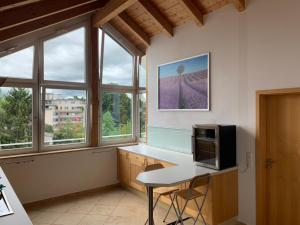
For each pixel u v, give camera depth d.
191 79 4.10
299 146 2.96
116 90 5.29
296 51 2.79
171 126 4.56
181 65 4.28
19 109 4.23
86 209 3.95
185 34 4.22
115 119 5.31
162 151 4.47
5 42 4.01
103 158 4.90
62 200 4.34
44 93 4.45
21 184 4.03
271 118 3.21
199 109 3.97
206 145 3.35
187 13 4.01
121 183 5.02
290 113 3.03
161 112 4.78
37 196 4.18
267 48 3.06
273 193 3.21
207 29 3.84
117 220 3.55
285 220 3.10
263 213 3.19
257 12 3.16
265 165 3.24
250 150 3.24
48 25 3.93
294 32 2.80
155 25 4.59
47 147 4.47
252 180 3.23
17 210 1.84
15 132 4.20
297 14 2.78
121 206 4.05
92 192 4.73
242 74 3.34
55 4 3.31
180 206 3.53
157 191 3.21
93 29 4.83
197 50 4.01
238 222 3.37
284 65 2.89
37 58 4.34
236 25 3.42
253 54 3.21
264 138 3.21
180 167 3.34
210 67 3.79
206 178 2.95
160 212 3.78
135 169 4.46
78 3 3.56
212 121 3.78
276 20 2.96
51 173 4.32
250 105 3.25
